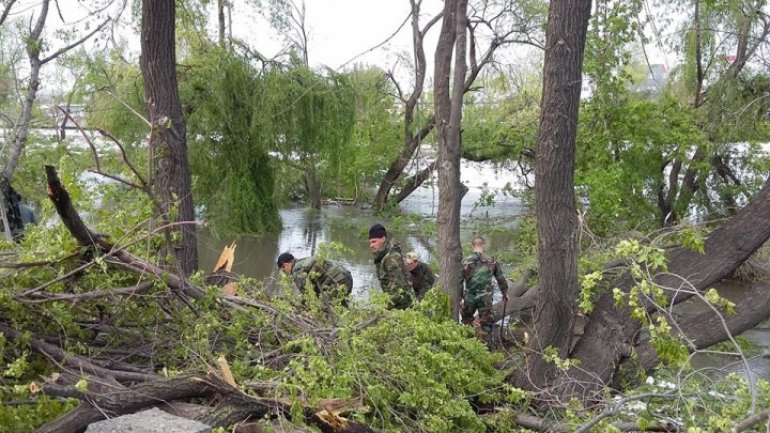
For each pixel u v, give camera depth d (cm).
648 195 1519
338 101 1794
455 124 713
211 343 493
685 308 955
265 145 1698
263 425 384
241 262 1507
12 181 965
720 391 442
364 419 415
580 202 1444
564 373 570
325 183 2447
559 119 594
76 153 1052
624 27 1306
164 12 747
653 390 481
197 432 339
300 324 501
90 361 438
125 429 338
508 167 2533
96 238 443
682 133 1424
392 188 2528
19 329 427
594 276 430
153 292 479
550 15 594
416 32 1123
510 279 1202
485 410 548
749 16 1408
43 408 378
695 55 1541
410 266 787
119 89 1525
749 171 1523
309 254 1614
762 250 1098
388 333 493
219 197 1733
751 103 1433
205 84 1683
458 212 725
